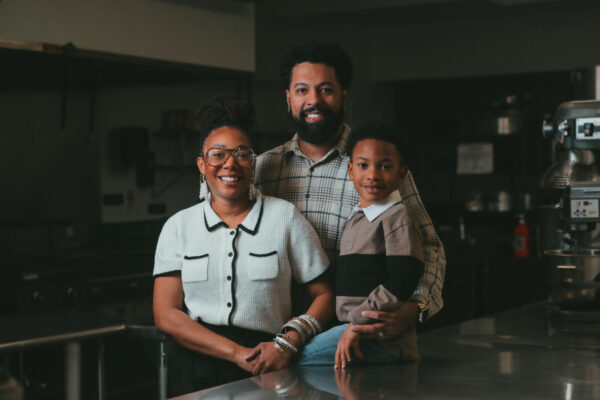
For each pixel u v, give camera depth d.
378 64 8.12
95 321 2.39
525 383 1.69
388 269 1.86
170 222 2.20
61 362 3.76
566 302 2.54
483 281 5.99
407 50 7.95
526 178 7.37
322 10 6.68
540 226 2.93
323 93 2.10
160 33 4.73
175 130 5.77
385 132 1.93
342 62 2.12
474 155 7.36
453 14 7.14
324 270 2.12
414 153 8.00
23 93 4.77
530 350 2.06
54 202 5.01
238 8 5.33
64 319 2.44
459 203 7.74
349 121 7.66
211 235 2.11
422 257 1.89
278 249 2.08
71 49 4.16
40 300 4.08
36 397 3.61
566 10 7.06
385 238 1.87
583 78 3.38
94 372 2.87
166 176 5.91
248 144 2.10
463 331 2.36
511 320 2.56
